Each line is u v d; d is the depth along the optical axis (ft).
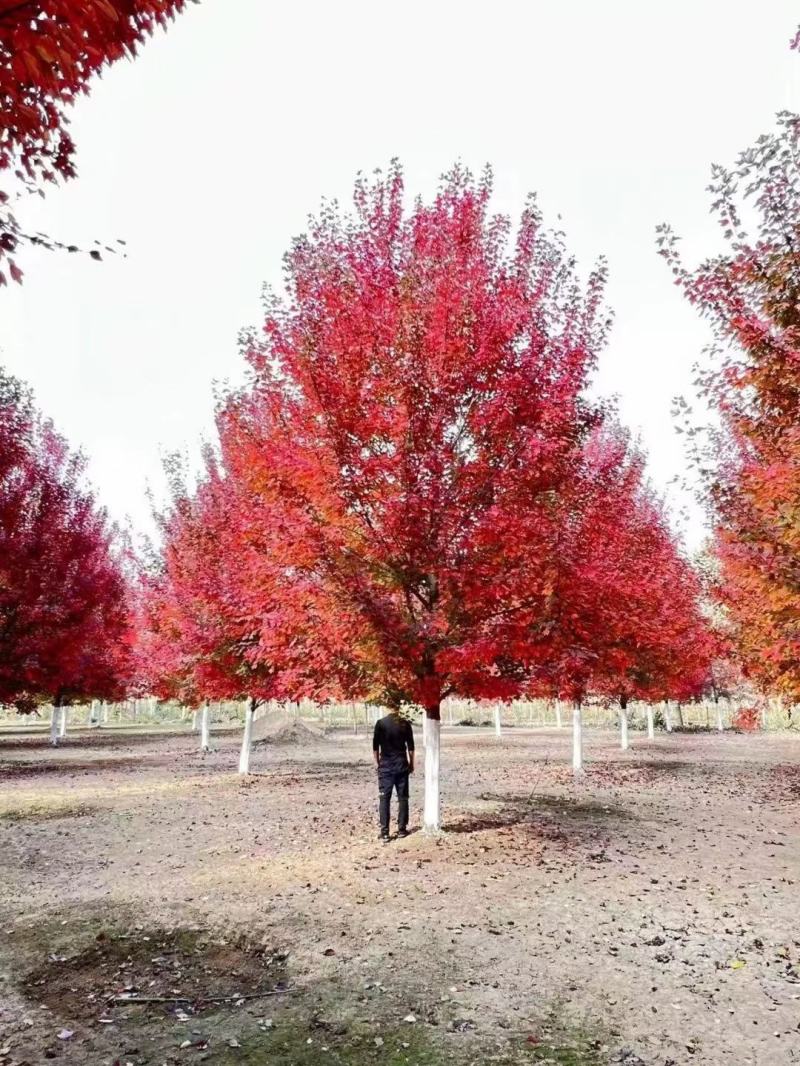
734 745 94.63
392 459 27.37
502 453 28.73
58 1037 13.96
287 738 106.22
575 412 29.25
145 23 8.84
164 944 18.98
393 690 30.42
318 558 27.63
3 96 8.74
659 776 57.26
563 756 77.46
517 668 29.96
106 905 22.33
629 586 29.81
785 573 25.95
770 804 42.96
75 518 52.60
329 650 29.12
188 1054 13.26
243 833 33.27
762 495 24.81
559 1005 15.28
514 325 28.07
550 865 26.78
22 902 22.71
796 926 20.27
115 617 66.18
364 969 17.26
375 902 22.36
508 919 20.79
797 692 34.06
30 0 8.09
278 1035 14.02
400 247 30.66
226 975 16.99
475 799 43.73
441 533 27.91
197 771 61.67
